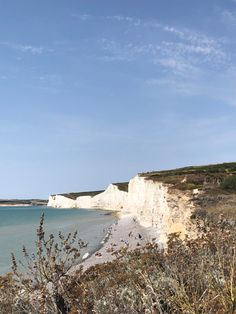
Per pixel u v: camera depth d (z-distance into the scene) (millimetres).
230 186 29453
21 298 5844
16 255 31703
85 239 45688
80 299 5758
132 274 6938
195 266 6262
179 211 25609
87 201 172875
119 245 32625
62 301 5523
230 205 22203
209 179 40531
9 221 93562
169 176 61281
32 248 35844
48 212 144375
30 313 5531
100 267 9000
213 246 7828
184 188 30266
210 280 4871
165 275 6383
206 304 4398
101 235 50750
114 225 66125
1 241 46312
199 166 77125
